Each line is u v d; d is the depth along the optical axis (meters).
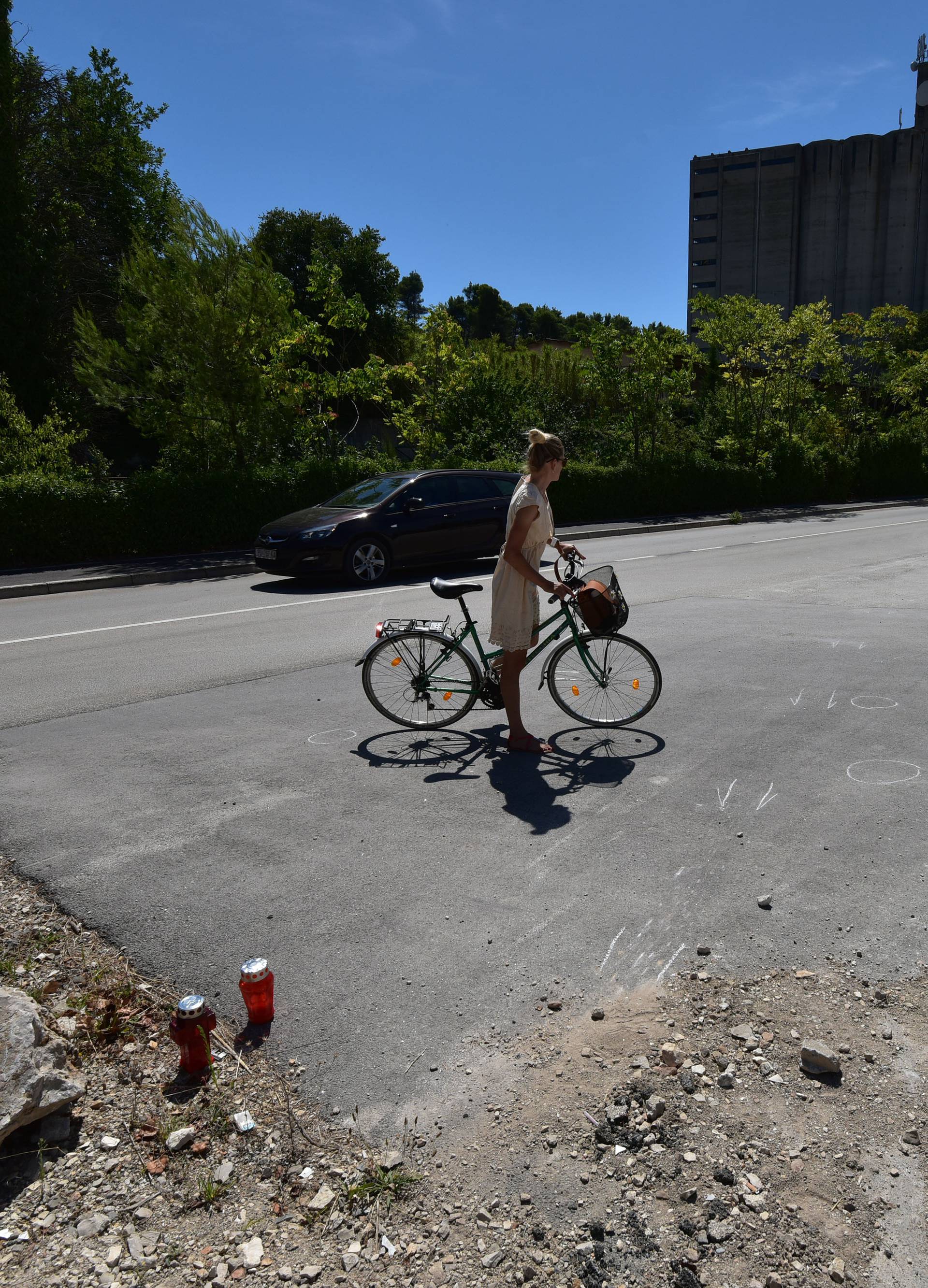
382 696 5.69
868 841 3.97
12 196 24.48
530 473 5.01
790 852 3.88
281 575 12.33
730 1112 2.43
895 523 21.58
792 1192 2.17
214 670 7.45
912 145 98.12
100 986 3.05
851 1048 2.67
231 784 4.84
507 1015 2.85
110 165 31.17
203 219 17.70
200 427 18.20
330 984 3.03
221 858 3.96
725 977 3.02
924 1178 2.19
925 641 7.90
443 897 3.57
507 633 5.05
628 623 9.00
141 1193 2.24
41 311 24.97
